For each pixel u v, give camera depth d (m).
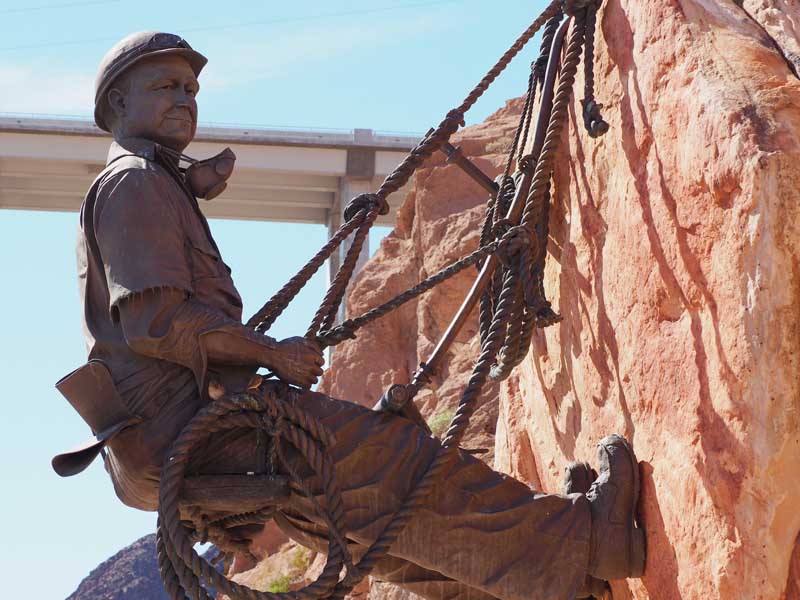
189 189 5.89
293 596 5.10
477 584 5.50
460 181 17.64
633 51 5.96
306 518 5.69
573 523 5.60
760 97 5.02
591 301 6.45
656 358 5.57
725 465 4.95
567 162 6.89
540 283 6.69
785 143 4.83
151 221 5.45
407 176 6.60
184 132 5.93
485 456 11.37
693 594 5.17
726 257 4.95
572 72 6.28
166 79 5.92
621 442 5.84
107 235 5.43
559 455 7.09
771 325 4.71
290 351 5.43
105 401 5.42
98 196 5.54
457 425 5.52
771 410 4.72
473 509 5.53
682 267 5.33
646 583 5.61
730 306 4.92
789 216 4.72
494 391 12.50
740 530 4.87
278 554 16.64
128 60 5.90
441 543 5.50
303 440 5.30
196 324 5.34
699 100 5.20
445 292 15.70
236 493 5.27
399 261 18.25
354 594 11.98
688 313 5.30
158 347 5.32
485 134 18.70
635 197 5.84
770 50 5.36
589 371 6.48
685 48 5.45
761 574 4.78
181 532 5.13
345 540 5.22
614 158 6.15
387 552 5.25
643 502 5.69
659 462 5.52
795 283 4.70
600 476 5.81
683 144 5.32
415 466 5.52
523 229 6.05
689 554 5.20
